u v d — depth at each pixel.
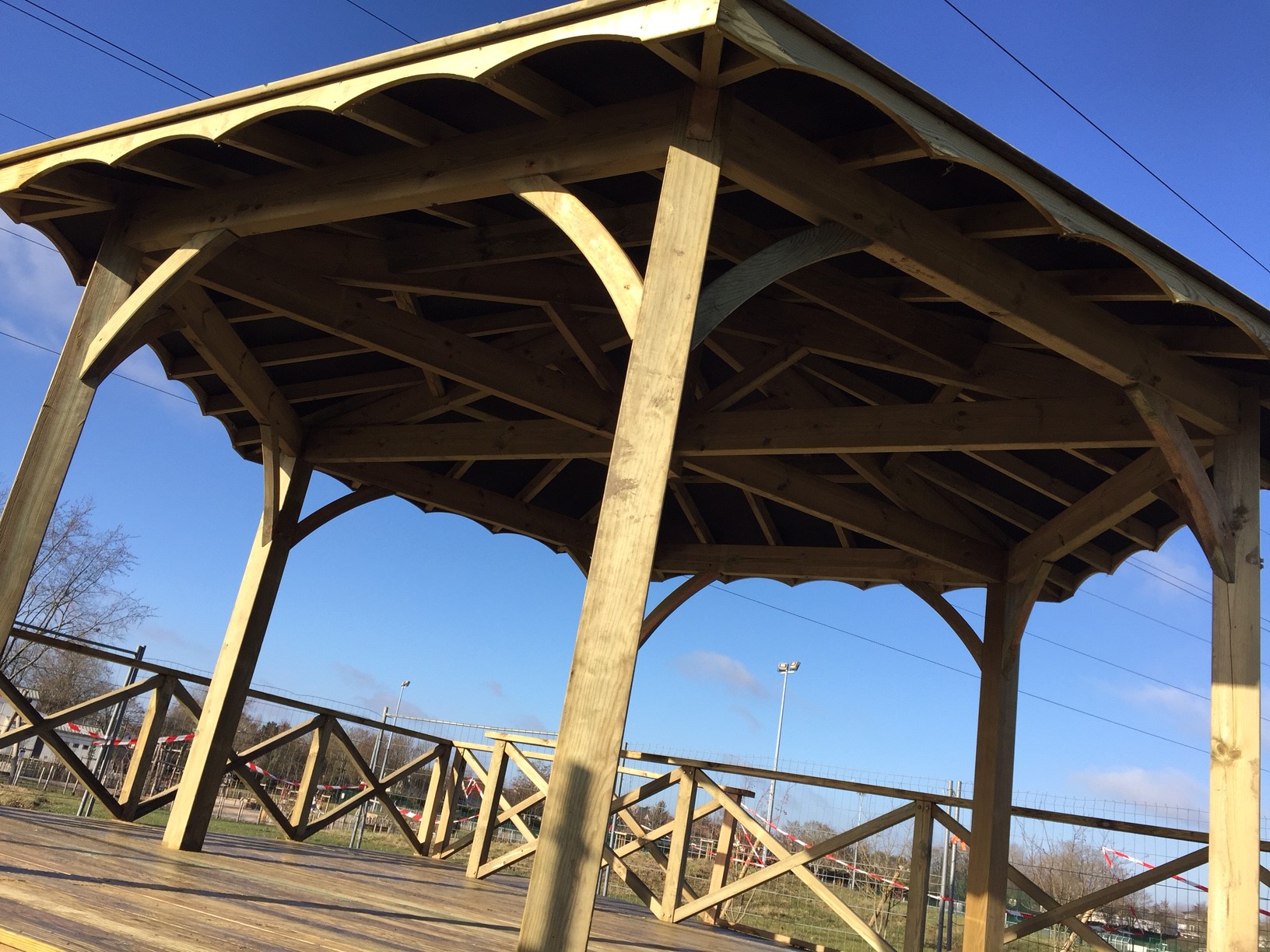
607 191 3.62
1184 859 4.67
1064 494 5.13
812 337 4.33
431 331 4.31
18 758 8.96
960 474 5.45
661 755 6.31
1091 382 4.01
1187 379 3.47
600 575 2.13
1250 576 3.30
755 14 2.24
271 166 3.54
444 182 3.01
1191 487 3.33
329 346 4.87
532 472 6.51
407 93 2.94
